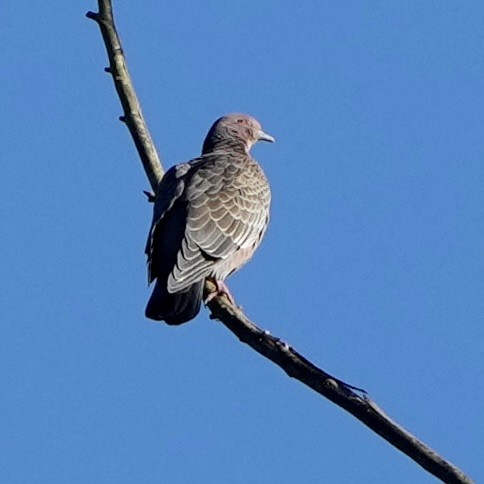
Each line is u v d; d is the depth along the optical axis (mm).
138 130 12703
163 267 12234
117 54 12578
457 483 9016
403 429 9203
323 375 9672
